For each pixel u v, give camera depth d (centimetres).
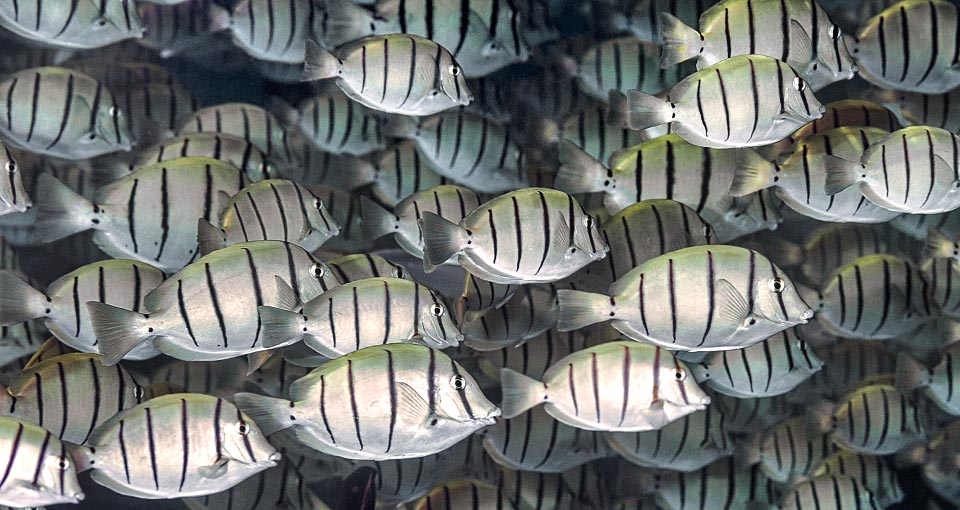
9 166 456
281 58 766
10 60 914
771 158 584
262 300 430
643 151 567
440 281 682
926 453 682
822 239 763
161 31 884
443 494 532
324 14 751
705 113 466
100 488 594
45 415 430
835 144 524
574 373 452
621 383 447
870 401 626
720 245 445
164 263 537
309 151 815
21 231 820
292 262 439
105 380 448
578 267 469
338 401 396
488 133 702
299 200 523
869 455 646
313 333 418
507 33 683
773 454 640
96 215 518
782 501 602
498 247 450
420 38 550
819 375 717
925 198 491
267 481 565
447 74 555
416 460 582
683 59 507
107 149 645
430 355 401
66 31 621
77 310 468
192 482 401
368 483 572
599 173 564
